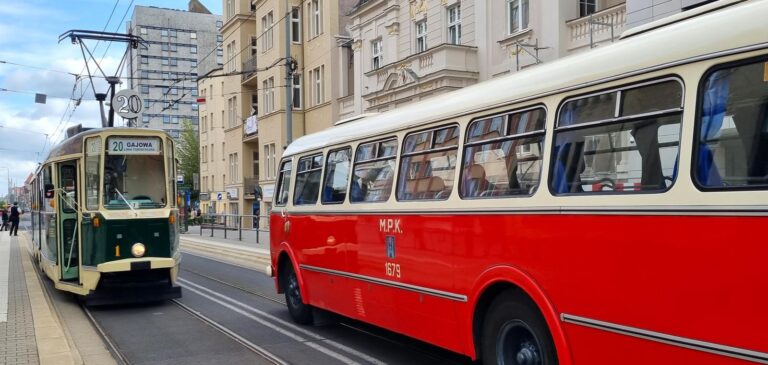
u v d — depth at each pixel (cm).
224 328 920
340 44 3103
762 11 349
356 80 2848
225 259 2003
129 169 1116
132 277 1111
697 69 376
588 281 430
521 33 1842
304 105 3491
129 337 873
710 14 387
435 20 2278
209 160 5847
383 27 2625
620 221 409
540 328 477
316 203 872
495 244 521
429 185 627
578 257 439
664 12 1333
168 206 1131
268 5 3706
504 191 523
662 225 381
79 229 1093
